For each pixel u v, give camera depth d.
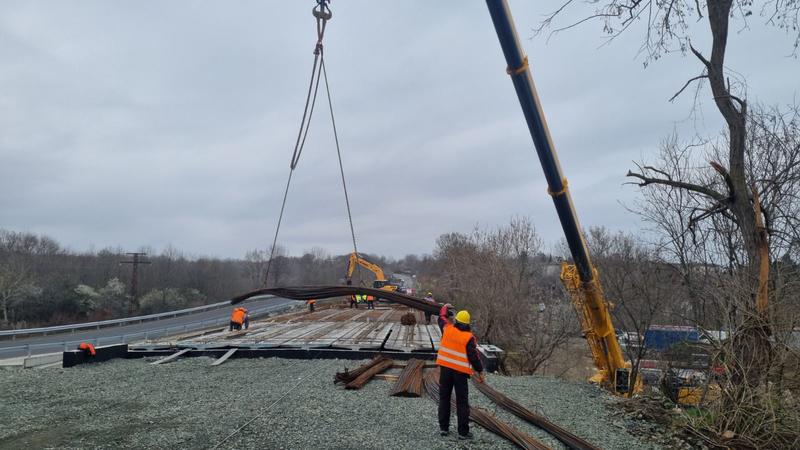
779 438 7.87
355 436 7.26
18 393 9.99
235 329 20.38
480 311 25.08
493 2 8.29
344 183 10.89
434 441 7.17
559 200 9.95
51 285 48.44
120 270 61.84
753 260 9.89
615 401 10.41
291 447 6.75
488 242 28.44
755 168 12.00
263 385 10.73
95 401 9.28
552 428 7.90
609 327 11.73
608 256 17.20
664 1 9.98
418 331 19.77
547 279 29.84
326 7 9.86
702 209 11.77
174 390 10.23
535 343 22.72
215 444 6.80
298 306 45.56
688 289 12.60
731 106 10.48
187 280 65.88
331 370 12.66
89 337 30.89
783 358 8.30
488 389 10.43
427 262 73.88
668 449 7.70
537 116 9.06
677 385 11.84
